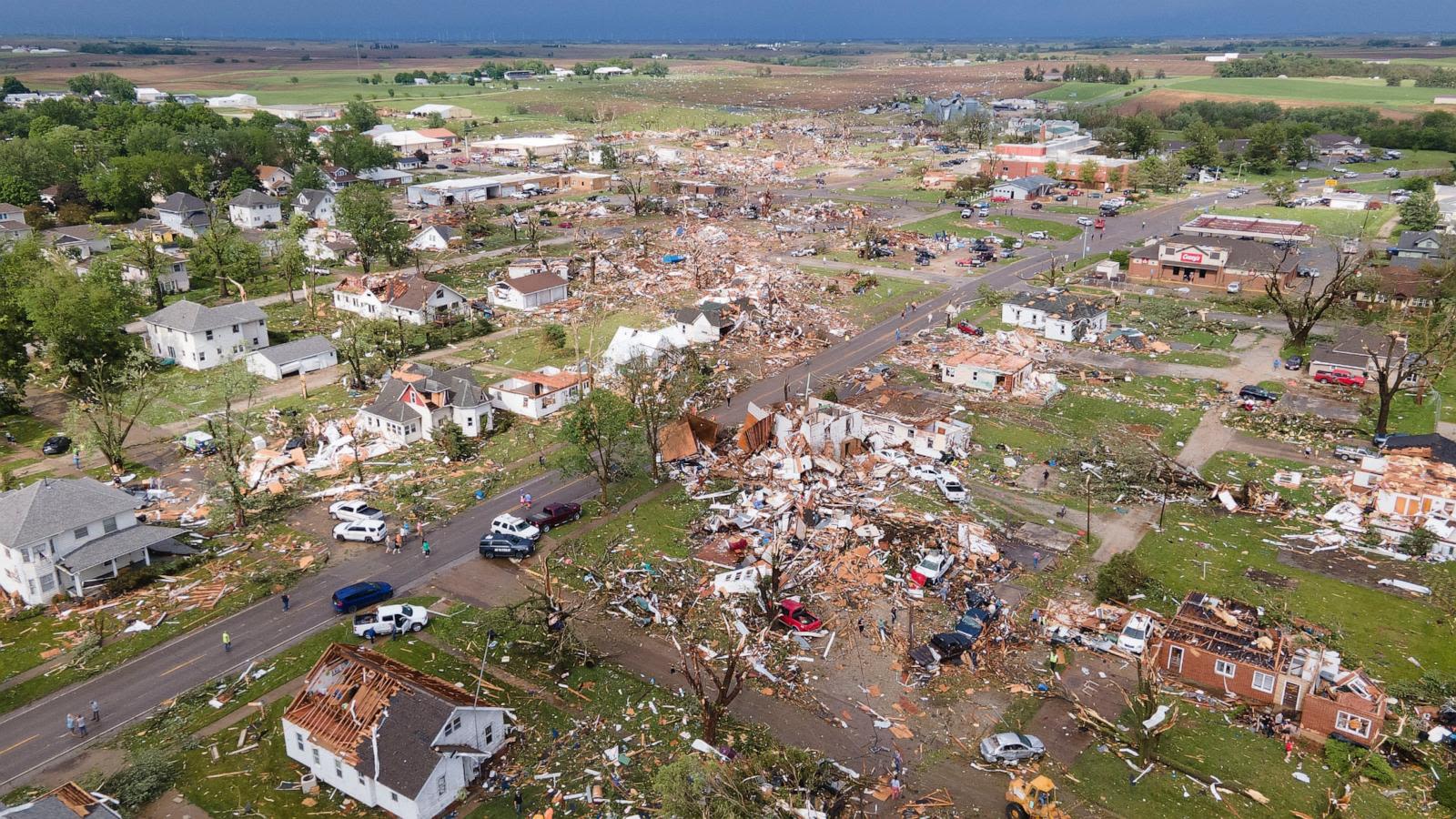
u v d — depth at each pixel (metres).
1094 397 100.50
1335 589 64.50
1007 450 87.62
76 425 89.44
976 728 51.56
